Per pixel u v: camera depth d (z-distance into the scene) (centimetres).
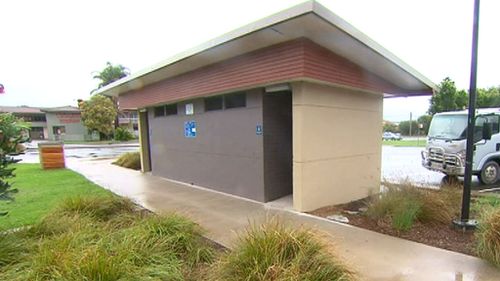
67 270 256
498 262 317
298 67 460
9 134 369
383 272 317
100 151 2411
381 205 485
